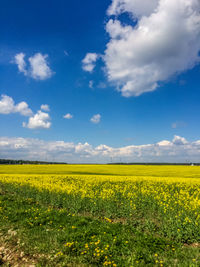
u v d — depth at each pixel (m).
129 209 12.38
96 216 12.35
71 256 7.23
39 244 8.04
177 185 23.34
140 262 6.72
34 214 11.80
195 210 11.98
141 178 30.38
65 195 16.69
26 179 28.03
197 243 8.58
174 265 6.49
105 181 26.27
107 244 7.80
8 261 7.12
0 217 11.50
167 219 10.59
